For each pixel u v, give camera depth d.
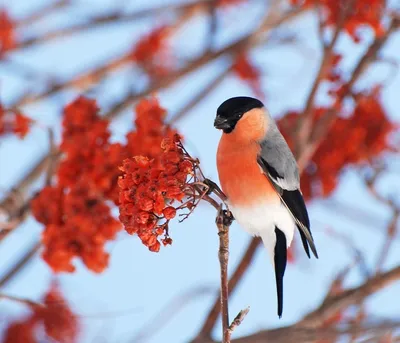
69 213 10.88
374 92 15.14
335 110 14.74
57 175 11.20
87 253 10.90
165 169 8.27
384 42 14.61
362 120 15.12
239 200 10.82
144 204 8.16
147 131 10.72
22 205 12.16
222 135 11.02
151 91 17.62
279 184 10.79
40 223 11.16
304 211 10.98
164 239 8.36
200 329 12.81
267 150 10.80
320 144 15.35
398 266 12.88
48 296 13.70
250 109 10.87
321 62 14.44
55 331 13.61
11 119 12.56
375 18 13.97
